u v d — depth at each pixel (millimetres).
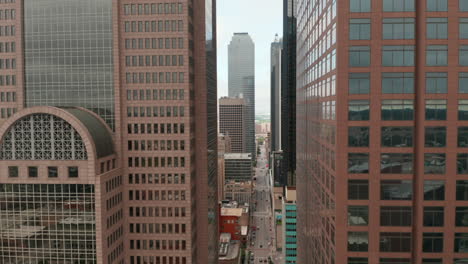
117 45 102000
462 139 53156
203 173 119250
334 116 56938
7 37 103625
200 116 118375
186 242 105500
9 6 102938
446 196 53750
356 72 53750
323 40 66875
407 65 53281
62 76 103625
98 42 102625
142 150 104188
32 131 89312
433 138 53375
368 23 53250
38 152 89438
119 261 102188
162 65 103000
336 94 54875
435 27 52406
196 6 115562
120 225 103125
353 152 54500
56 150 89500
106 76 102938
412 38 53000
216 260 153375
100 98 103375
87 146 87938
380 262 55406
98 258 89562
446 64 52594
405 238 55062
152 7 102375
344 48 53625
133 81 103375
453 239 54094
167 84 103000
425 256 54438
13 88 104125
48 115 89000
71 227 89562
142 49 102875
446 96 52875
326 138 64000
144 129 103938
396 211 54875
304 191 101000
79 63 103188
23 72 103562
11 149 89750
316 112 75812
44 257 90375
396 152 54156
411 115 53719
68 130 89312
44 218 89875
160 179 104562
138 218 105500
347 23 53375
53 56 103562
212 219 137500
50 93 104062
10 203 90000
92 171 88312
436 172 53625
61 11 102875
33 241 90312
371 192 54688
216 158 155500
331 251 60125
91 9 102438
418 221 54188
